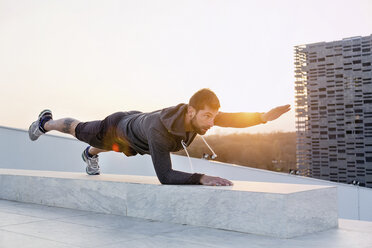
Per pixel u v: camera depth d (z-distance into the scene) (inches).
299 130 4778.5
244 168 517.3
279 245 71.2
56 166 323.3
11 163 298.0
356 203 882.8
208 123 95.5
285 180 589.3
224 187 90.4
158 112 101.9
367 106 4488.2
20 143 304.3
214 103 93.4
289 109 103.3
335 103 4670.3
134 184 104.0
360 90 4539.9
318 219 85.1
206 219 88.8
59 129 131.2
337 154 4527.6
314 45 4857.3
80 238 78.9
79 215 108.7
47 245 72.7
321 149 4633.4
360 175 4375.0
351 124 4542.3
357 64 4616.1
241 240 75.6
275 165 3019.2
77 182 119.7
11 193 142.9
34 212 114.6
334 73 4702.3
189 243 73.5
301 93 4881.9
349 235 81.4
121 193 107.3
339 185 842.2
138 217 102.7
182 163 430.3
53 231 86.4
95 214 110.3
